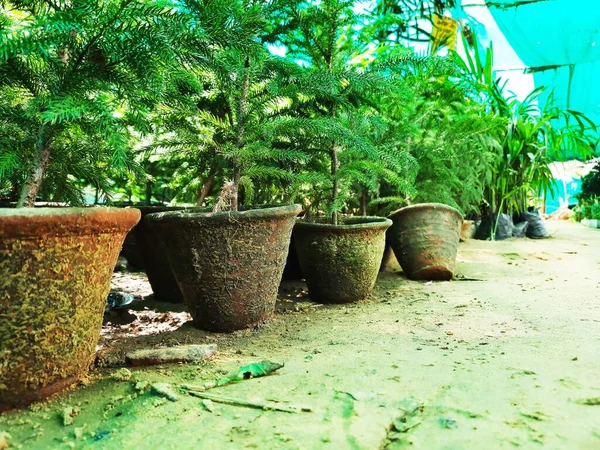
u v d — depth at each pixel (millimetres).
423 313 2764
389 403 1491
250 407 1496
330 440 1282
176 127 2576
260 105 2580
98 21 1574
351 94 3209
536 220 7148
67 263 1481
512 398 1501
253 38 2021
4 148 1773
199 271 2320
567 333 2240
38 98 1580
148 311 2965
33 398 1522
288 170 3283
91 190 3803
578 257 5070
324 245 3012
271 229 2383
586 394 1514
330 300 3113
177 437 1319
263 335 2371
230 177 3516
